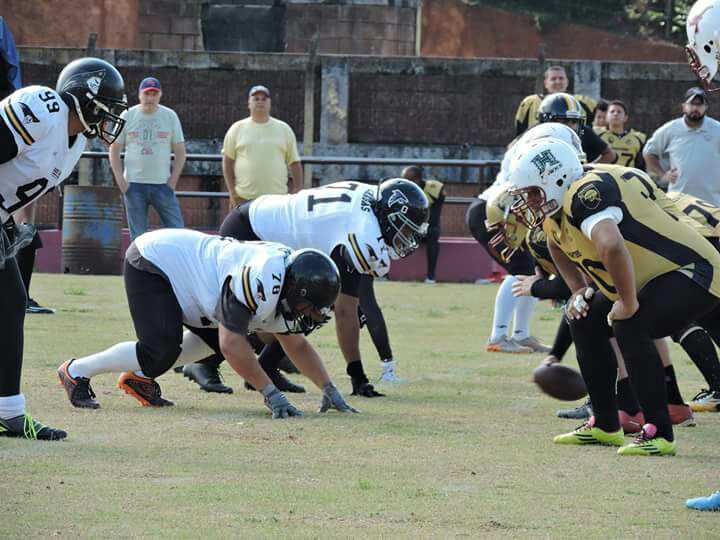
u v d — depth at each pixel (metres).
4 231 12.41
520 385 18.33
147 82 30.17
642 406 13.20
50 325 23.94
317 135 57.78
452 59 57.62
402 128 57.84
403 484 10.98
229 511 9.75
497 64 57.66
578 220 12.77
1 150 12.11
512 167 13.16
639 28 104.56
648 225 13.02
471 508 10.08
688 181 26.34
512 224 21.83
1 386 12.83
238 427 13.88
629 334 13.08
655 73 57.84
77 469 11.22
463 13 102.56
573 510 10.10
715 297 13.10
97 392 16.34
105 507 9.76
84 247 41.16
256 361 14.66
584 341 13.56
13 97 12.22
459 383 18.42
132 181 30.38
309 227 16.39
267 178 28.77
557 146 13.01
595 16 105.12
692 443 13.94
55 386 16.55
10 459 11.62
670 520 9.80
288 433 13.54
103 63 12.81
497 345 22.75
